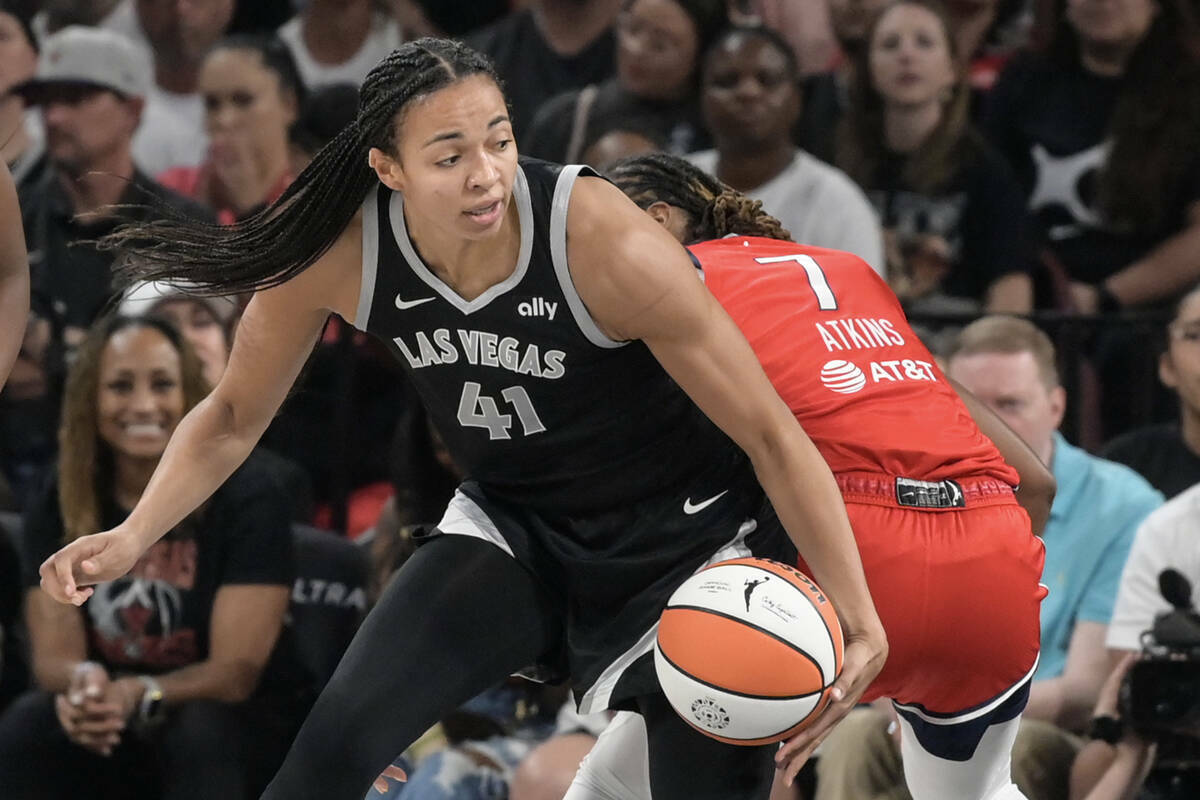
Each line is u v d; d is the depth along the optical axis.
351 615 14.91
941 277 18.02
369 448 17.23
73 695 13.50
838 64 20.64
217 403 9.25
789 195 17.53
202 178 19.12
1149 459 15.46
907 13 17.91
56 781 13.76
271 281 8.61
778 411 8.37
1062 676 13.94
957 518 9.36
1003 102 19.33
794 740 8.37
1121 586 13.59
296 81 18.91
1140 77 18.39
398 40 21.23
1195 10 18.39
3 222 9.15
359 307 8.66
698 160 18.20
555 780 13.09
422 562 9.13
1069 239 18.72
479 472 9.28
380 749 8.48
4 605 15.48
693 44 18.56
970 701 9.70
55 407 17.28
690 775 8.98
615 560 9.09
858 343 9.79
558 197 8.23
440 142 7.75
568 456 8.97
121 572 8.91
